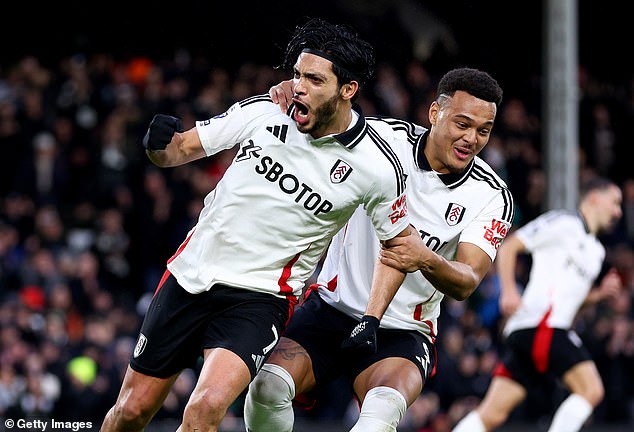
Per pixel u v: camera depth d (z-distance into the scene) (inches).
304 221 343.0
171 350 353.1
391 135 385.1
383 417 355.6
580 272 587.5
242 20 1168.8
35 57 1133.1
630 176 1170.6
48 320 749.9
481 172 385.4
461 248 379.9
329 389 798.5
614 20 1327.5
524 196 1033.5
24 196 910.4
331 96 329.4
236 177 343.9
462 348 820.0
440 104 372.8
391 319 386.3
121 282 871.1
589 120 1167.6
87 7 1141.1
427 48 1239.5
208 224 348.8
